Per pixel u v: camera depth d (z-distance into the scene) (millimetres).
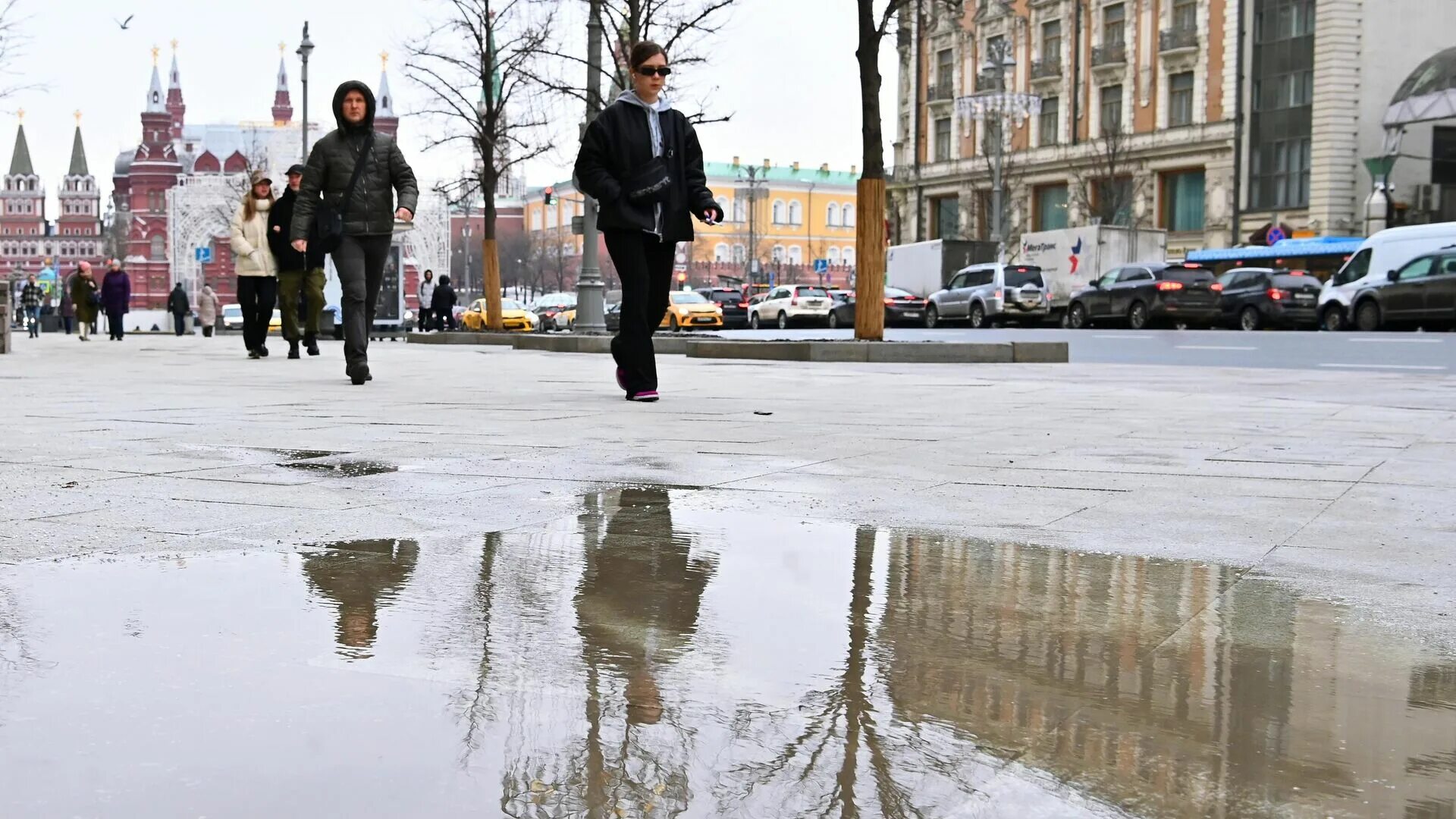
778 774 1464
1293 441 5598
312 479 4098
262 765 1483
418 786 1417
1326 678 1951
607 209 7242
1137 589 2600
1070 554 2979
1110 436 5754
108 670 1894
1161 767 1514
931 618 2312
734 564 2785
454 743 1563
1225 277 34719
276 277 14266
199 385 8953
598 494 3820
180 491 3799
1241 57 50469
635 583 2568
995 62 53188
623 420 6293
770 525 3309
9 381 9453
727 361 14492
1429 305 27422
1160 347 20453
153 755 1517
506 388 8828
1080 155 57750
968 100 57188
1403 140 46812
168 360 13672
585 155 7258
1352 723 1714
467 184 29453
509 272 131250
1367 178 47531
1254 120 50156
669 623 2230
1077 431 6008
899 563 2826
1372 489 4086
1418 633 2256
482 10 27109
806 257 128375
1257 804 1398
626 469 4375
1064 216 59688
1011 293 37438
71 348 18750
